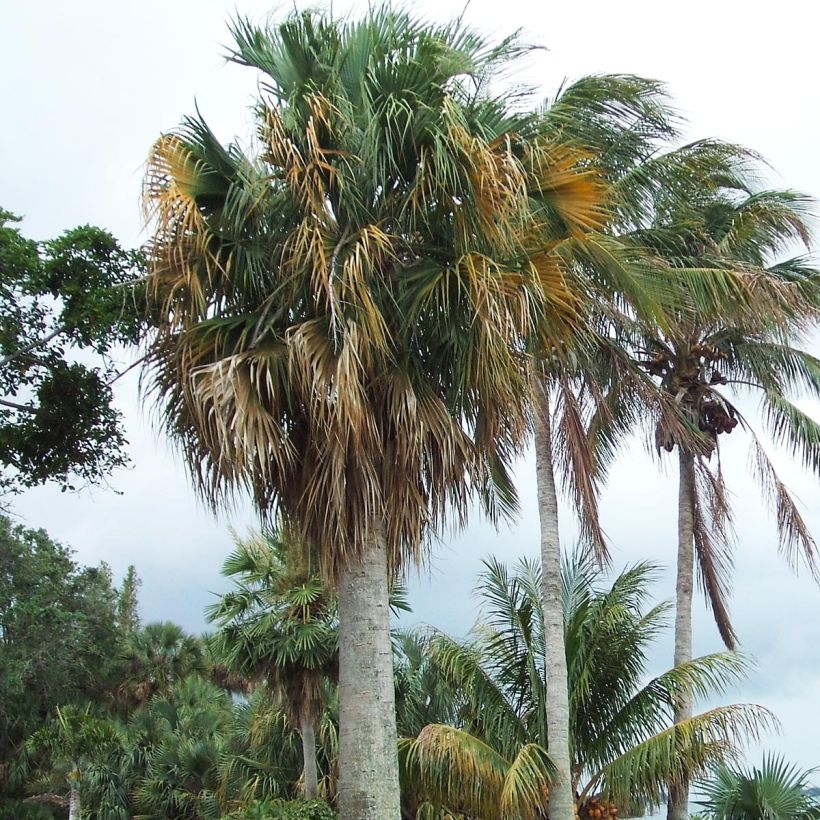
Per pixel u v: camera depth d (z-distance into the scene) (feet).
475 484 24.54
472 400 25.09
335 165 24.39
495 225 23.61
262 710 72.74
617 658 52.19
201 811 81.46
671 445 56.65
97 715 115.14
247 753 77.87
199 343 24.12
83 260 40.86
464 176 23.61
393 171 24.97
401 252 25.04
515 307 23.29
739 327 54.24
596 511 45.42
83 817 93.91
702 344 56.90
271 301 24.39
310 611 58.80
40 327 41.60
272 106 24.27
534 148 25.07
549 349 26.35
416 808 51.42
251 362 22.99
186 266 24.09
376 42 25.31
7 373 41.47
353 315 23.08
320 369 22.38
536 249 25.14
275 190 25.02
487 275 22.85
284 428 24.07
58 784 105.40
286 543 25.39
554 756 45.47
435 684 63.26
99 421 42.06
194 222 23.91
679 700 51.03
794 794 49.78
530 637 52.75
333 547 23.57
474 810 45.39
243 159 24.82
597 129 42.96
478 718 53.88
